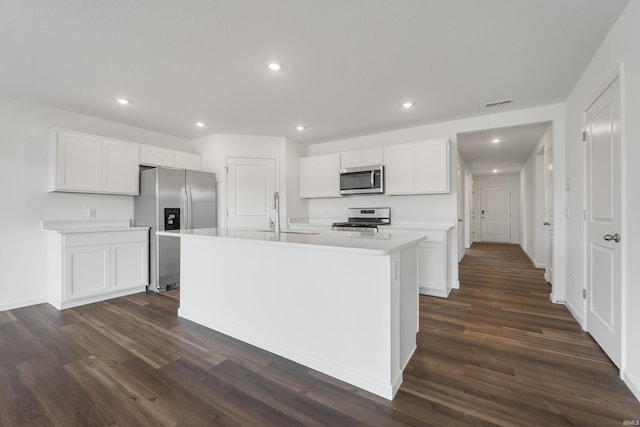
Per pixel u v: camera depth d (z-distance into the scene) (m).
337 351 1.84
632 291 1.68
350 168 4.43
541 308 3.10
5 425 1.43
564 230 3.21
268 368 1.94
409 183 4.01
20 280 3.15
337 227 4.39
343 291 1.81
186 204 4.05
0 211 3.04
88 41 2.07
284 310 2.10
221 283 2.51
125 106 3.34
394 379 1.68
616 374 1.83
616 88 1.87
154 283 3.79
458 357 2.07
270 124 4.07
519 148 5.52
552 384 1.74
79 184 3.33
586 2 1.69
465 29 1.95
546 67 2.45
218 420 1.47
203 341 2.34
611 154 1.96
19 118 3.14
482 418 1.46
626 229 1.75
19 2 1.66
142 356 2.10
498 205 9.44
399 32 1.99
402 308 1.89
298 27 1.93
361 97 3.09
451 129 3.93
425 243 3.62
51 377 1.84
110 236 3.43
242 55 2.27
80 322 2.73
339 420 1.46
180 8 1.74
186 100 3.18
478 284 4.12
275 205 2.50
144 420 1.47
